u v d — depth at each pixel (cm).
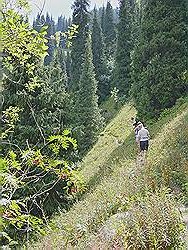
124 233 793
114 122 5147
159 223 804
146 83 3212
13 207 408
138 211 833
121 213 959
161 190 953
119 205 1174
